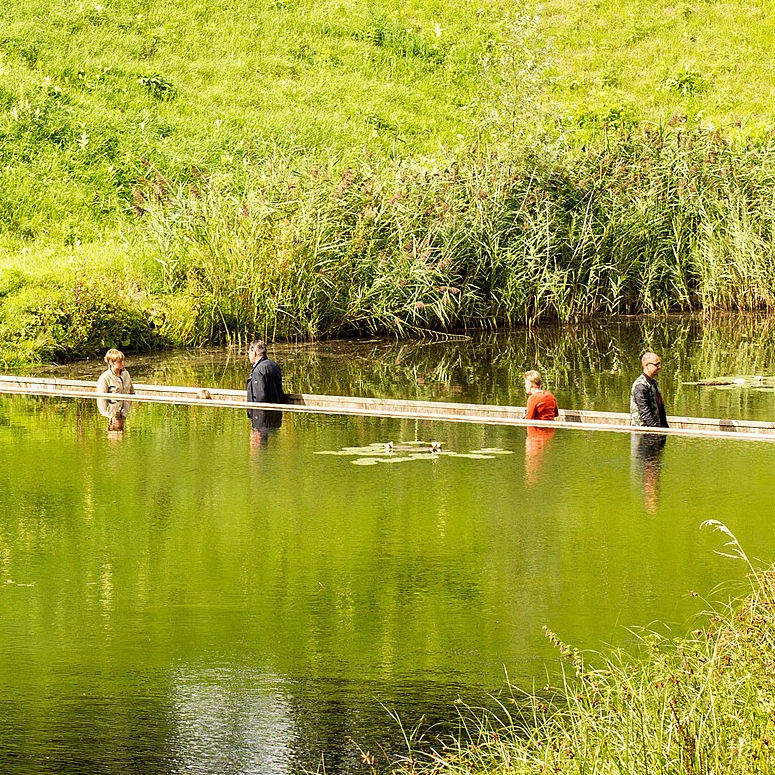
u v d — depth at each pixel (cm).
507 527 2616
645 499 2841
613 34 9469
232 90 8025
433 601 2150
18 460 3291
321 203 5838
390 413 3947
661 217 6475
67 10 8219
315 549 2467
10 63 7462
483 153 6562
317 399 4125
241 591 2216
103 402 4191
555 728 1598
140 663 1883
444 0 9719
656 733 1388
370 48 8962
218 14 8869
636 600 2134
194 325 5450
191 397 4241
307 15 9181
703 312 6372
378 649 1927
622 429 3684
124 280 5462
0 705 1728
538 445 3472
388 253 5878
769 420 3850
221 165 7044
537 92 6950
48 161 6731
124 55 8038
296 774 1530
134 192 5872
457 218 6003
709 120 8275
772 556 2381
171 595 2195
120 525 2653
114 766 1552
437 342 5600
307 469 3178
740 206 6500
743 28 9581
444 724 1666
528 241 6084
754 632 1636
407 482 3031
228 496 2903
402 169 6250
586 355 5212
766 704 1415
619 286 6322
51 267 5431
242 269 5556
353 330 5831
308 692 1766
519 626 2020
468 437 3594
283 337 5650
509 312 6044
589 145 6938
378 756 1573
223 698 1750
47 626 2041
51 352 5019
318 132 7712
